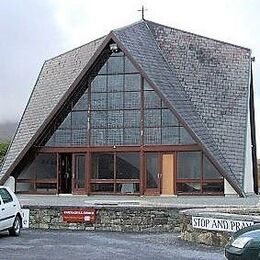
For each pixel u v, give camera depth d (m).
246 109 39.53
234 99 39.97
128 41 38.44
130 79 37.88
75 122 38.62
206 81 40.44
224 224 17.31
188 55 41.47
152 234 21.77
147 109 37.41
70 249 16.84
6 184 39.19
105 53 38.22
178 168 36.66
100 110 38.28
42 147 39.00
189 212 18.84
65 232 22.45
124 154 37.69
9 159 40.44
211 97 39.69
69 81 41.03
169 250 16.64
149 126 37.28
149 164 37.19
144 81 37.59
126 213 23.17
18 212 20.36
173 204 24.66
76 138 38.56
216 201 29.58
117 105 38.00
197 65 41.12
